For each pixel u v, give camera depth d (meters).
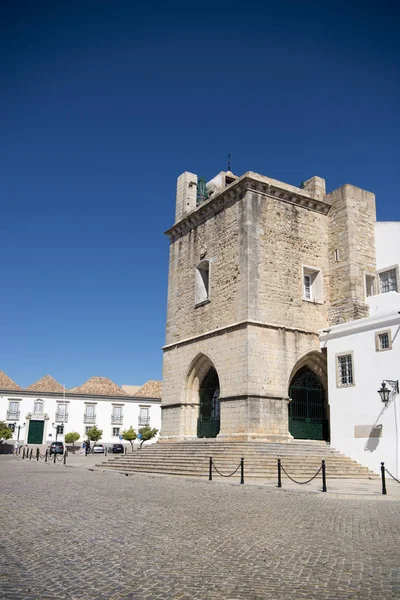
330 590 6.28
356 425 24.30
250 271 27.75
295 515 11.73
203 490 16.92
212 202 31.33
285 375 27.44
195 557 7.75
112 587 6.27
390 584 6.54
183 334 32.59
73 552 7.98
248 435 25.31
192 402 31.23
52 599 5.82
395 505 13.77
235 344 27.47
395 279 29.89
